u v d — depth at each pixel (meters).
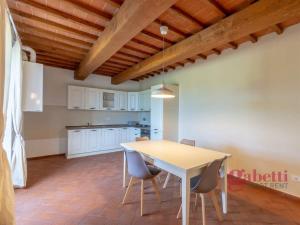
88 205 2.50
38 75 3.26
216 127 3.96
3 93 1.53
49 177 3.53
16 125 2.97
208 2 2.27
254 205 2.57
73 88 5.26
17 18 2.62
